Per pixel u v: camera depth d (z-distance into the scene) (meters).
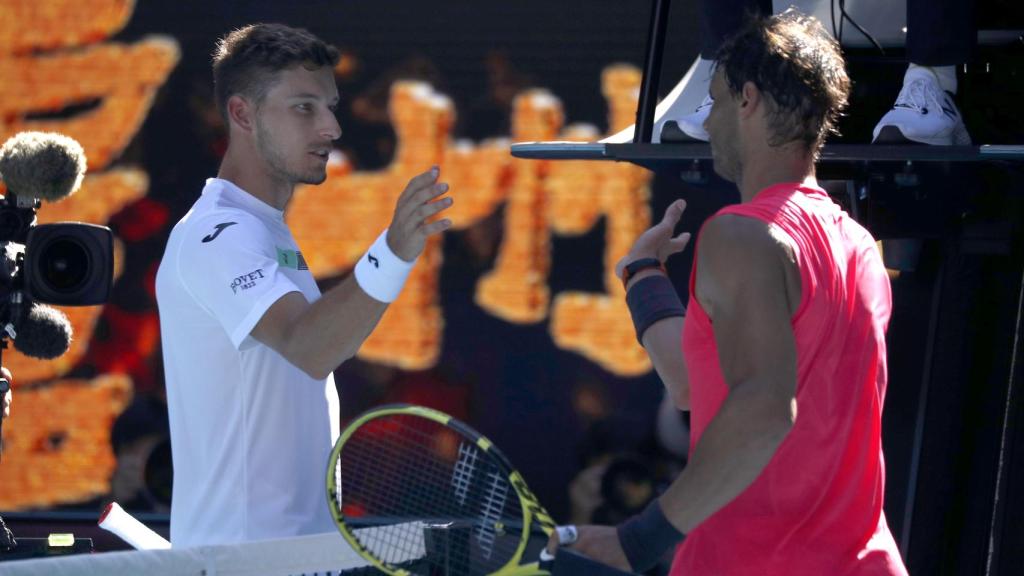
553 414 26.17
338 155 26.53
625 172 26.02
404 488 10.95
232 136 11.23
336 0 26.50
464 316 26.36
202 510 10.82
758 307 8.08
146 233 26.91
